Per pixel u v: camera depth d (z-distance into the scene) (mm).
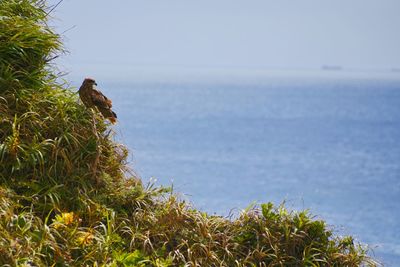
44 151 28734
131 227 28312
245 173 176000
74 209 28125
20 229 25406
